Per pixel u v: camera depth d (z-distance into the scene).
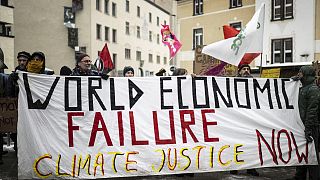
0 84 5.72
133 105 5.15
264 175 5.74
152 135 5.09
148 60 47.47
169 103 5.26
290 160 5.42
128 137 5.01
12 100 5.52
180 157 5.11
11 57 22.58
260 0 21.08
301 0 19.31
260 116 5.49
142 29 45.12
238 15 22.89
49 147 4.75
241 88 5.55
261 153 5.36
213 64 9.30
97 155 4.88
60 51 33.28
